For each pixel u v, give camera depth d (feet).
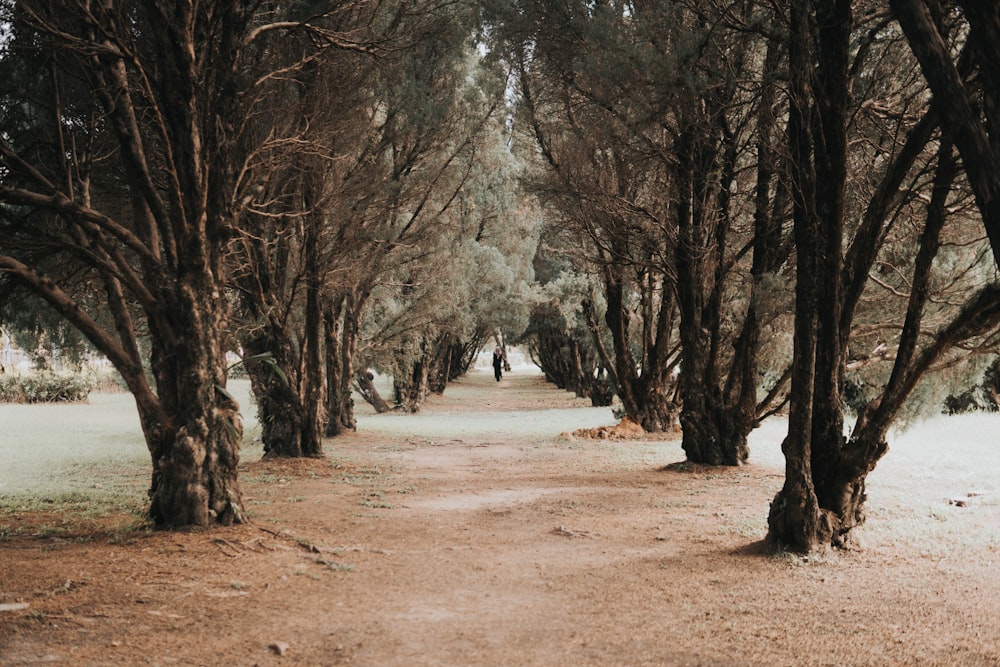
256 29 31.71
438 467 53.83
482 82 64.64
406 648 16.93
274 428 55.62
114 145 35.09
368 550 27.04
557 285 88.02
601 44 37.55
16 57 31.37
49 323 39.68
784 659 16.17
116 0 31.91
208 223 29.86
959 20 24.75
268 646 16.78
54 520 31.19
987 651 16.42
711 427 50.72
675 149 44.98
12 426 84.17
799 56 26.32
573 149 52.19
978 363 41.04
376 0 46.80
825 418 27.02
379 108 61.00
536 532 31.17
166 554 24.61
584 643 17.37
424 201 65.36
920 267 25.93
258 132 40.75
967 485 40.93
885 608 19.90
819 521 26.45
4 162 27.99
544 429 83.97
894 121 35.53
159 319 29.17
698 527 31.76
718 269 49.65
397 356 92.63
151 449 29.19
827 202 26.55
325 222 54.90
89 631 17.07
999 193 11.93
